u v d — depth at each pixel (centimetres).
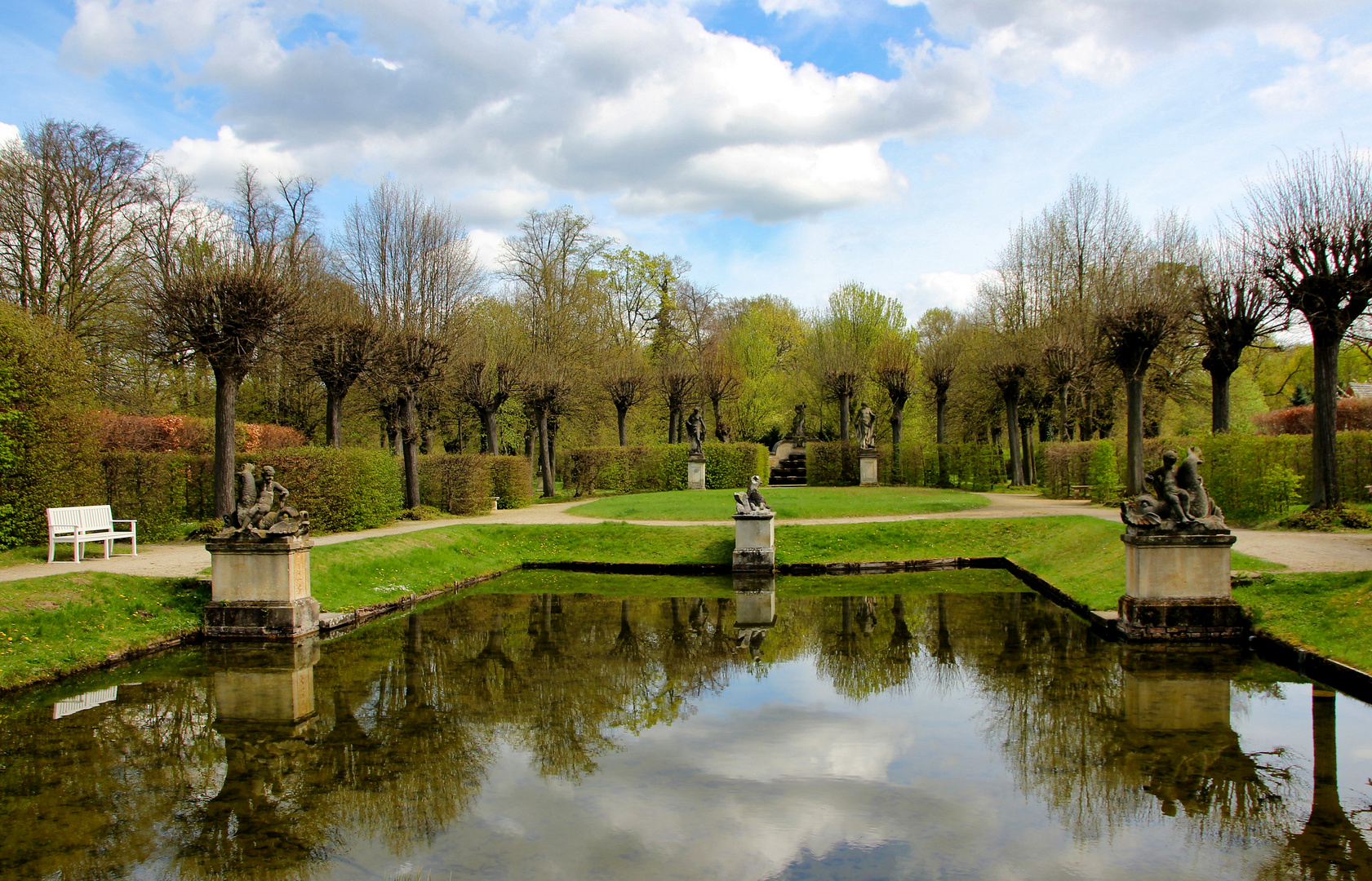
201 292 1561
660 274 4666
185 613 1143
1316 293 1580
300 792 607
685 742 712
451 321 2569
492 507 2656
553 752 688
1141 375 2008
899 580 1655
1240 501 1823
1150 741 694
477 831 539
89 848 519
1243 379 3934
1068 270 3088
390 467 2180
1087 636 1088
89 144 2452
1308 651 883
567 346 3506
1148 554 1042
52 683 902
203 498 1880
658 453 3469
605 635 1162
